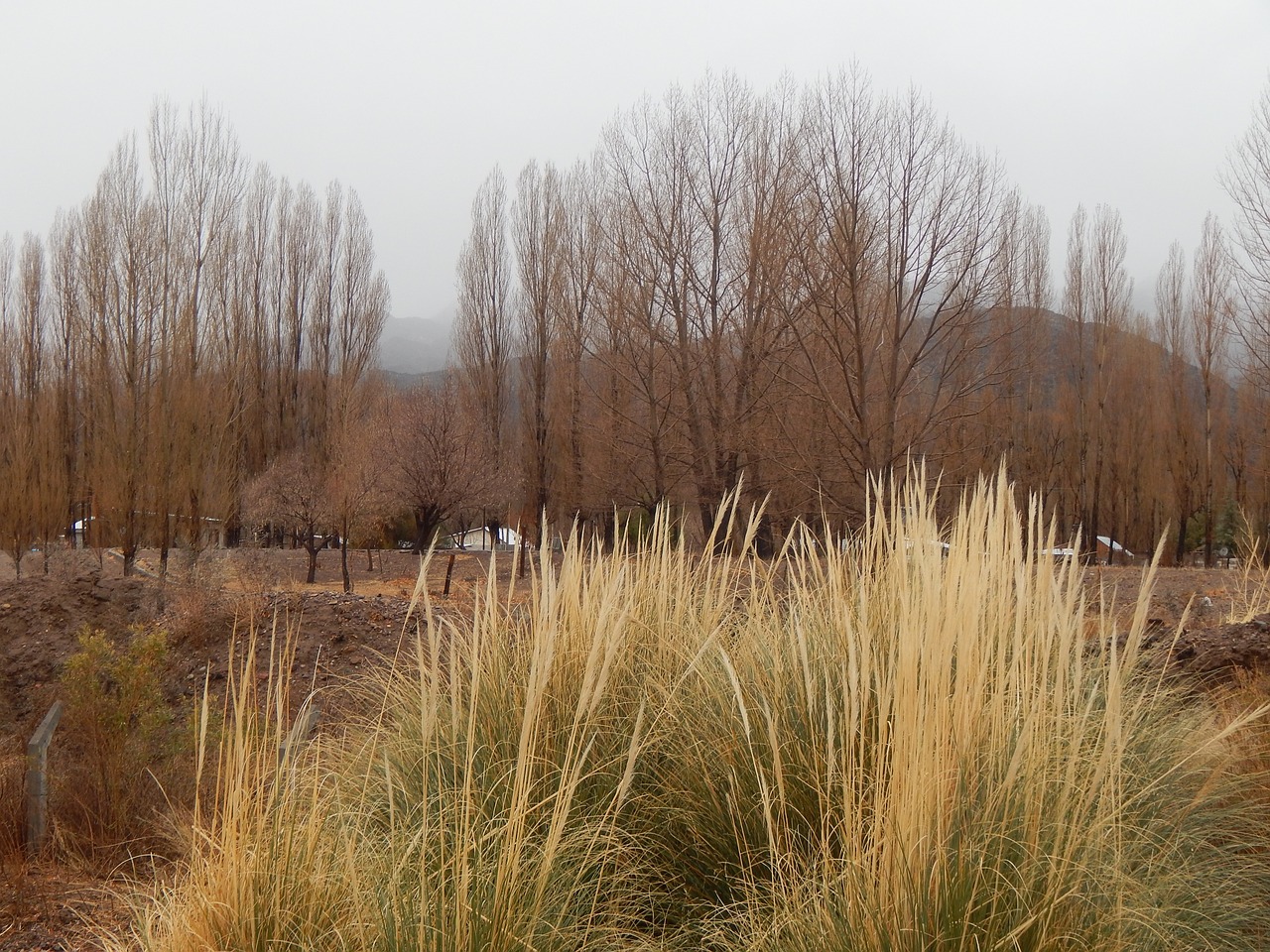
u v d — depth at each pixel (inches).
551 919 105.6
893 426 617.3
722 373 909.8
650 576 180.7
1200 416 1328.7
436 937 93.6
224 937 100.4
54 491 860.6
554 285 1125.7
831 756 103.6
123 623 428.1
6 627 423.5
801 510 665.6
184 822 187.3
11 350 1294.3
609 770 134.0
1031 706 107.2
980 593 114.7
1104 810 102.7
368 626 396.5
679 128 864.9
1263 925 108.7
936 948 87.7
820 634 141.2
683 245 862.5
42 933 157.3
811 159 662.5
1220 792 128.5
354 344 1561.3
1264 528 1149.7
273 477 1024.9
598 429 923.4
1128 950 91.6
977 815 97.0
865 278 642.8
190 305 941.2
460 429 1096.8
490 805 123.0
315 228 1567.4
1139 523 1360.7
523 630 164.7
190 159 1182.3
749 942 101.3
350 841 111.1
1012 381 979.9
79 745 227.6
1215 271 1322.6
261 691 345.4
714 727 132.4
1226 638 241.8
